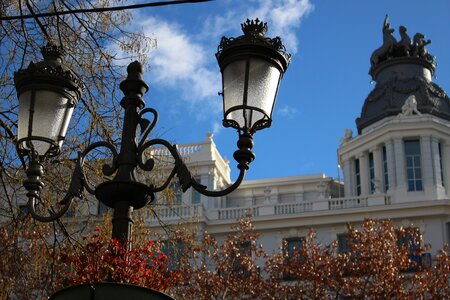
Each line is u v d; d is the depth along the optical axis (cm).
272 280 3478
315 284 3419
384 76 5162
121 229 801
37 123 854
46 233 1366
